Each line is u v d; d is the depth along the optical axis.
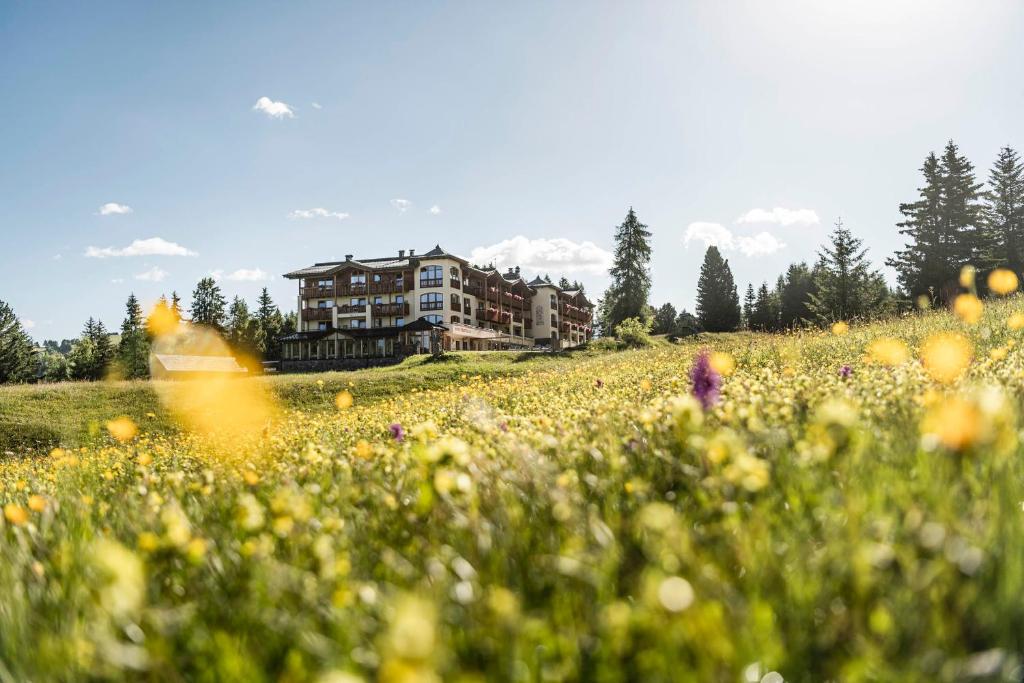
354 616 1.65
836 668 1.34
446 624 1.59
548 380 15.98
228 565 2.13
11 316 72.19
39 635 1.83
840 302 56.03
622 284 83.62
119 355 79.25
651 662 1.33
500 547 2.09
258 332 92.44
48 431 21.45
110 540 2.65
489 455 3.57
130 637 1.65
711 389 3.76
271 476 3.96
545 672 1.38
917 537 1.56
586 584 1.79
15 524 3.13
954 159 61.91
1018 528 1.68
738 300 106.00
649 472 2.78
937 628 1.36
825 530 1.84
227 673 1.49
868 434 2.74
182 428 21.12
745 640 1.33
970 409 2.07
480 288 77.69
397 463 3.77
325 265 77.56
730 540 1.82
